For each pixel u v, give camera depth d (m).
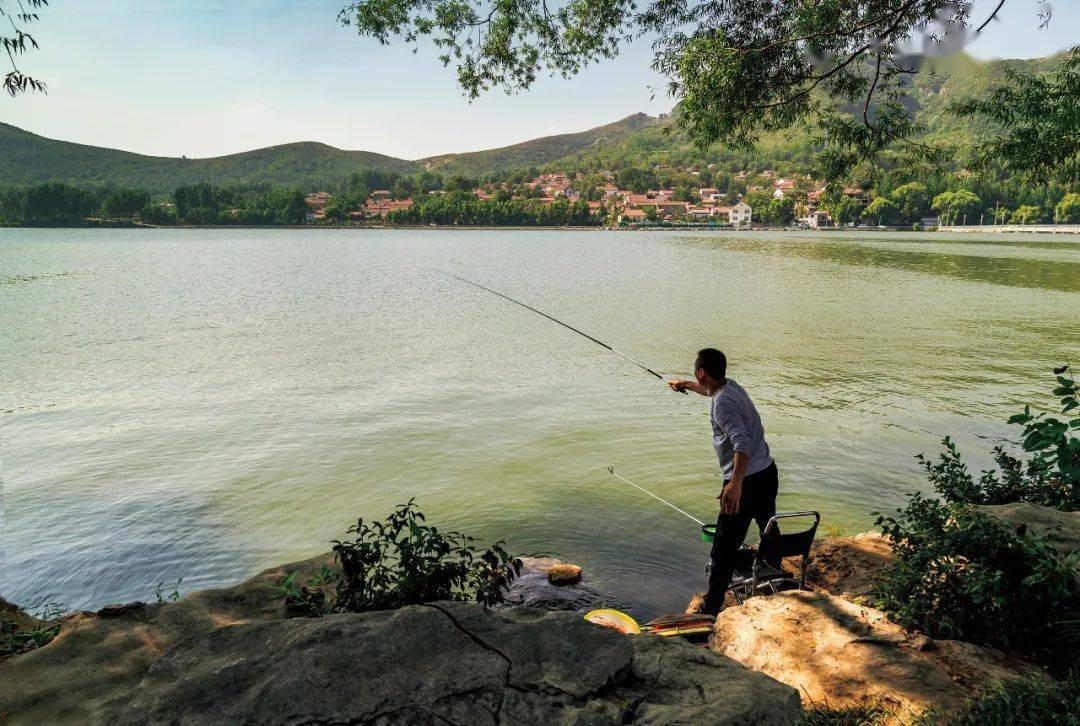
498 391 16.70
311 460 11.69
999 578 3.81
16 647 3.42
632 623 5.62
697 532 8.40
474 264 74.69
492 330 27.20
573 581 6.97
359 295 42.31
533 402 15.52
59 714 2.60
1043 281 48.47
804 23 9.75
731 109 10.24
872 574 5.71
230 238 173.75
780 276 54.81
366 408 15.17
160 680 2.34
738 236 191.88
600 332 26.11
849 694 3.42
